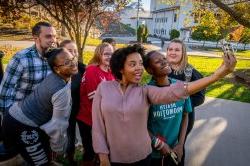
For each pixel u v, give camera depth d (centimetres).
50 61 267
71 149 386
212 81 215
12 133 281
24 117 272
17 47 2097
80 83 377
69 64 263
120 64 244
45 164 292
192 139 575
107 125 247
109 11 1096
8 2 873
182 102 295
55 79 267
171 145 302
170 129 298
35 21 1487
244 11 996
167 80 298
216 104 866
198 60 2323
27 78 320
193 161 482
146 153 253
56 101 262
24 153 286
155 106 284
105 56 361
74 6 898
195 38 4309
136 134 244
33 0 905
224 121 702
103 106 244
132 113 238
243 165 478
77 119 378
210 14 1291
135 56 243
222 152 522
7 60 1487
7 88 316
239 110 809
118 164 250
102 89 252
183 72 353
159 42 4550
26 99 281
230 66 207
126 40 4278
